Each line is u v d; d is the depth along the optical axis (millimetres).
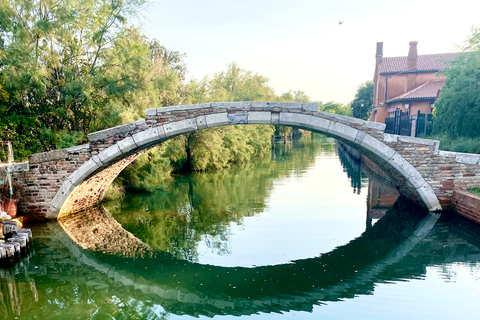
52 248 8367
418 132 15719
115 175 12711
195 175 20516
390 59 28312
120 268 7289
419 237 8289
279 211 11117
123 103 13820
